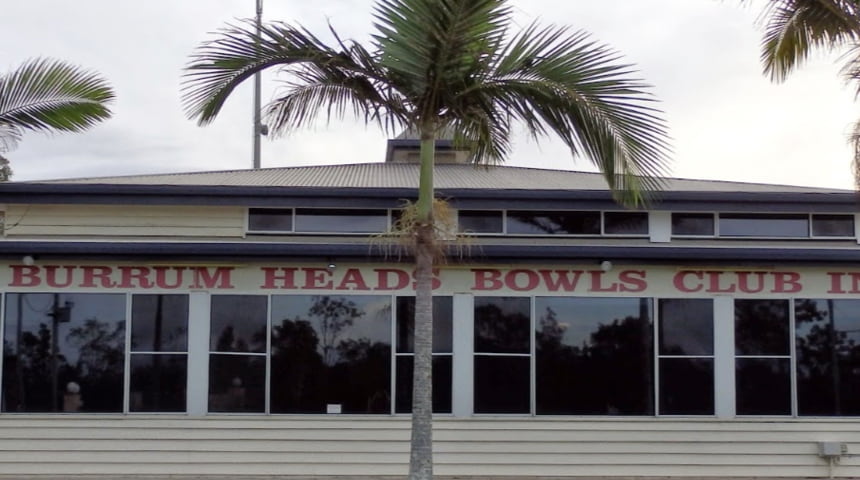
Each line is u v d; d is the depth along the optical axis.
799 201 16.47
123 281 15.77
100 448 15.47
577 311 15.93
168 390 15.62
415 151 24.53
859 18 12.15
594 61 10.08
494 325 15.86
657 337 15.90
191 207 16.36
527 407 15.73
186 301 15.77
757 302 16.05
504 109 10.44
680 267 16.03
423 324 10.56
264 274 15.86
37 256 15.59
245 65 10.62
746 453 15.73
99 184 16.00
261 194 16.08
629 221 16.69
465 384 15.73
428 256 10.65
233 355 15.70
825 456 15.71
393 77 10.39
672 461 15.68
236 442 15.54
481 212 16.58
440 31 9.59
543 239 16.55
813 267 16.06
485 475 15.55
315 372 15.71
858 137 12.54
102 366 15.64
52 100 15.03
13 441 15.45
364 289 15.87
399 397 15.70
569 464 15.62
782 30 13.16
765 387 15.91
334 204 16.17
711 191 16.45
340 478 15.44
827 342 16.00
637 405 15.80
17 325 15.66
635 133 10.02
